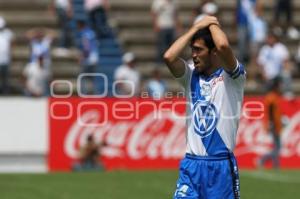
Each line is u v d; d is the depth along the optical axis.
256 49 80.75
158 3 78.88
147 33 85.94
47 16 86.19
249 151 62.84
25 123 63.22
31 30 84.44
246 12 80.38
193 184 26.48
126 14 87.88
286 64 76.81
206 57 26.28
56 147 61.12
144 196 47.50
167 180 54.53
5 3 86.62
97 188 50.66
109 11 87.69
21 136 63.22
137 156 61.38
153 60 83.44
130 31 85.88
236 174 26.56
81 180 54.41
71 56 80.25
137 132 61.03
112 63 79.94
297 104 64.62
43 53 71.44
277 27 86.88
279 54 76.44
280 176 57.34
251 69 80.44
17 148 63.19
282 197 47.75
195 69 26.78
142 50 84.12
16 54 81.31
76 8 83.75
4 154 63.12
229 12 89.88
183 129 61.56
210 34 26.17
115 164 61.16
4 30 74.69
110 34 82.12
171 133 61.38
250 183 53.47
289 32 87.25
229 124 26.45
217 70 26.52
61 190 49.81
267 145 62.88
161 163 61.66
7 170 63.00
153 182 53.50
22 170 62.94
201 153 26.48
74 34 81.19
